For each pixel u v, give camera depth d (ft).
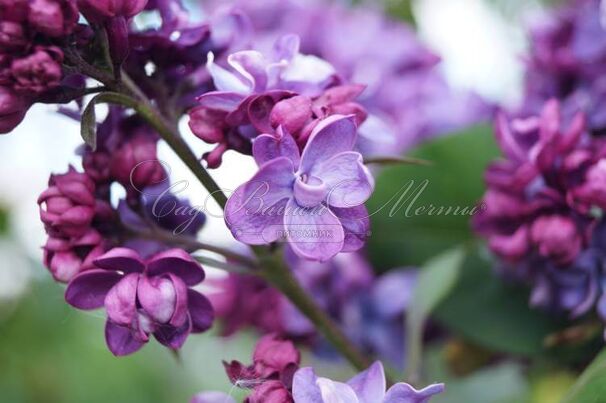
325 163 0.97
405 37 1.55
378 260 1.36
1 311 1.78
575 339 1.18
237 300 1.31
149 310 0.97
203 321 1.00
